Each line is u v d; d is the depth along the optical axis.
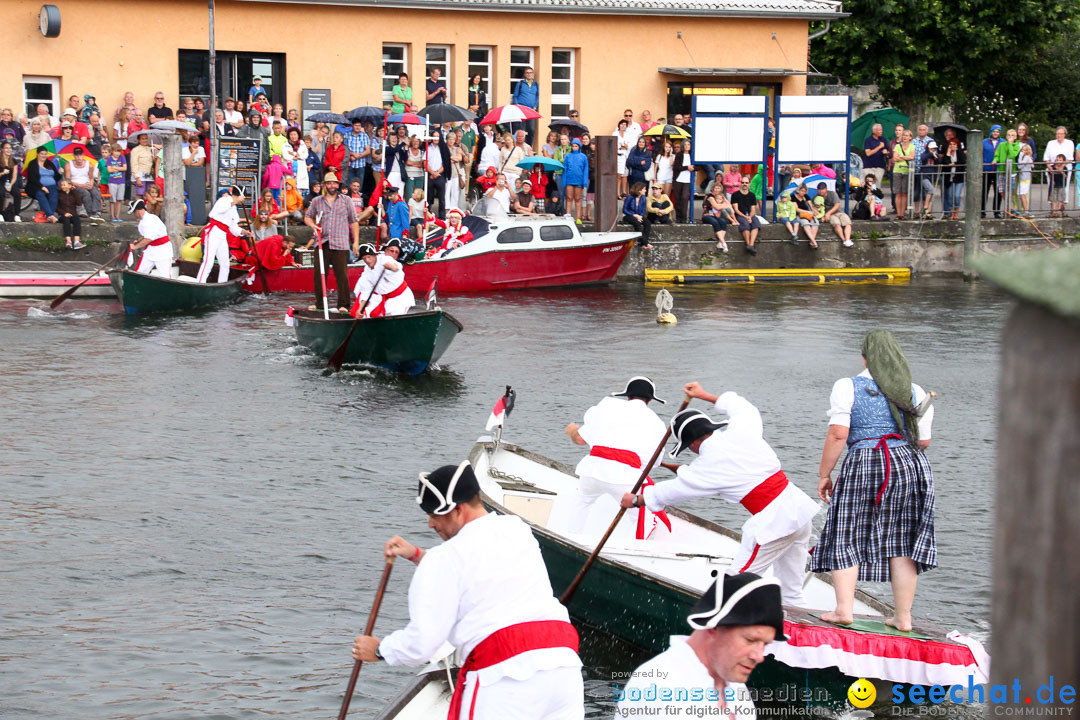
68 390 17.80
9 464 13.82
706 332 24.52
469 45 36.72
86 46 33.00
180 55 34.06
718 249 33.91
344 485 13.35
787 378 20.00
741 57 39.22
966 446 15.54
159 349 21.23
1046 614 1.24
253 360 20.47
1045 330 1.21
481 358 21.28
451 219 30.14
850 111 34.47
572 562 9.39
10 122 29.59
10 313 25.06
